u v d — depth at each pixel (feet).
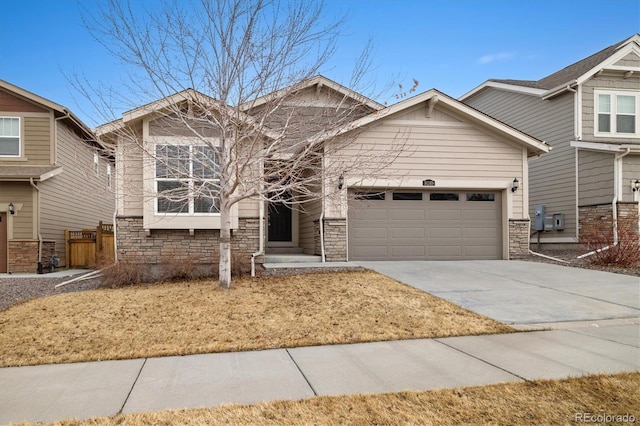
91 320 21.44
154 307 23.67
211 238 37.11
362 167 32.99
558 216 54.44
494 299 25.50
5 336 19.22
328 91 36.27
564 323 21.22
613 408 12.05
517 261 41.04
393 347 17.87
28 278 38.45
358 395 12.96
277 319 21.54
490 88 68.33
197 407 12.25
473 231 42.91
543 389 13.30
